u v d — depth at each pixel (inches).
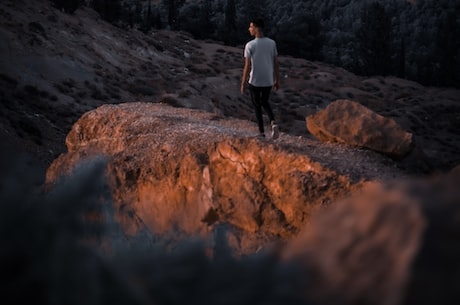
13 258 38.8
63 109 1670.8
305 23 3983.8
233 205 369.1
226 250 47.3
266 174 364.5
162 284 41.0
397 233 41.0
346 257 42.8
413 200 41.8
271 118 427.8
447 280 37.8
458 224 39.6
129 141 479.5
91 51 2305.6
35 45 2021.4
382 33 4003.4
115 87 2076.8
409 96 3228.3
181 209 396.2
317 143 434.6
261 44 425.7
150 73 2448.3
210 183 382.6
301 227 342.6
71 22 2503.7
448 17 4456.2
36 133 1370.6
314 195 337.1
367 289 40.4
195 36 3929.6
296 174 348.5
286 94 2758.4
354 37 4712.1
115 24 2957.7
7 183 45.1
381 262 40.9
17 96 1595.7
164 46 3093.0
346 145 428.5
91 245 42.6
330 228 45.9
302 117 2431.1
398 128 426.0
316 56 4037.9
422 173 415.8
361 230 43.5
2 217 40.3
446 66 4099.4
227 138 393.4
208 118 528.7
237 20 3996.1
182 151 413.4
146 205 412.5
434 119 2773.1
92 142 526.9
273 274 42.1
